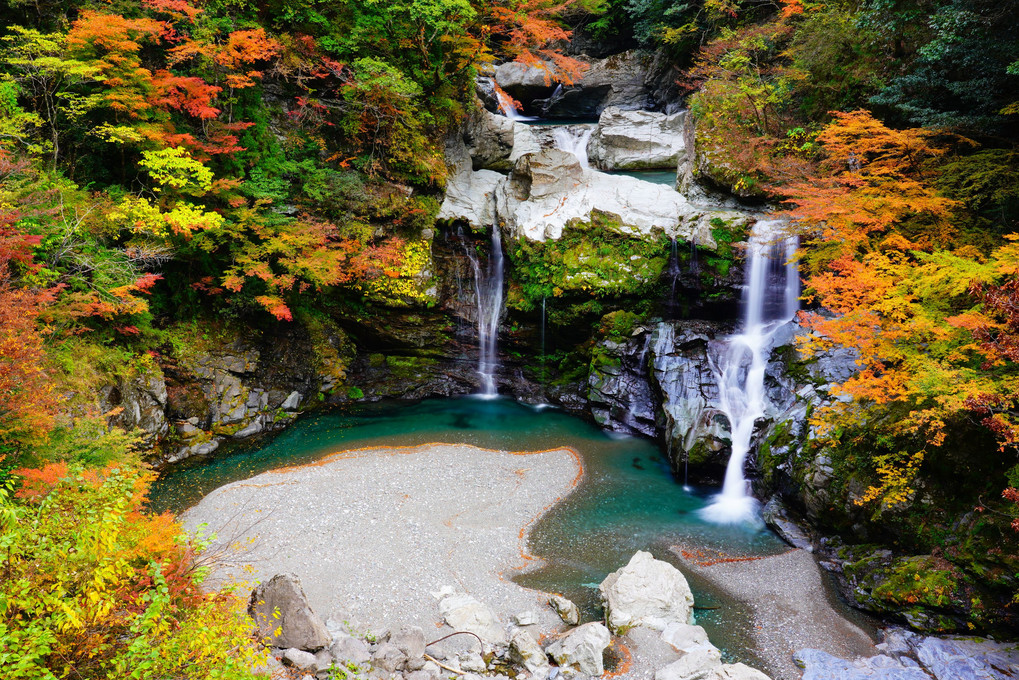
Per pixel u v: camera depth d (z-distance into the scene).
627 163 29.14
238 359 19.41
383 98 21.00
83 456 10.86
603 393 20.16
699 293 20.42
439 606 11.59
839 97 20.73
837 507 13.45
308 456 17.75
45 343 13.93
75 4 17.02
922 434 12.44
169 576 8.08
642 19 33.97
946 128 16.22
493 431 19.69
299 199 20.66
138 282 14.72
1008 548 10.89
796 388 16.48
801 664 10.70
